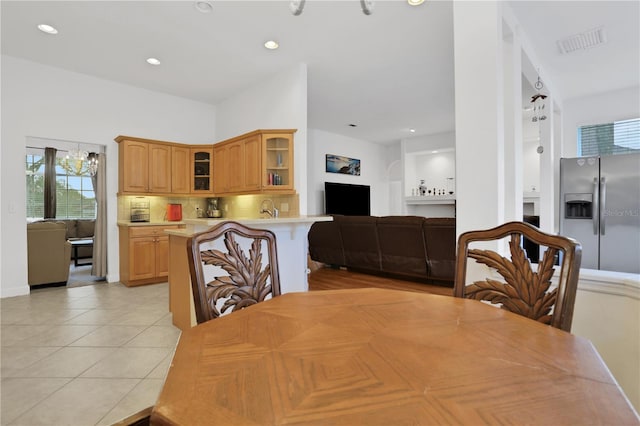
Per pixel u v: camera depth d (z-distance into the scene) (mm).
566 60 3641
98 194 4730
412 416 524
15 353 2342
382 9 3008
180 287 2770
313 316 1055
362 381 638
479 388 606
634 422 507
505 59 2561
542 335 871
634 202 3432
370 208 8750
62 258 4383
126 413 1666
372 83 4828
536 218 4266
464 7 1976
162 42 3619
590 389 601
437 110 6117
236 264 1241
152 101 5082
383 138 8523
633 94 4469
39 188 7273
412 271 4344
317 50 3805
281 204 4508
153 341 2555
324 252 5355
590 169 3691
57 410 1685
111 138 4711
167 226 4699
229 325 976
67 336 2654
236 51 3826
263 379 651
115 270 4715
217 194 5191
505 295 1193
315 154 7543
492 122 1864
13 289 3904
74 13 3078
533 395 582
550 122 3949
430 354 759
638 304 1360
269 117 4590
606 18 2828
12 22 3225
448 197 7684
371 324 972
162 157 4969
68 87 4352
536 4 2627
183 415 537
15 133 3955
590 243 3680
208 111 5711
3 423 1580
